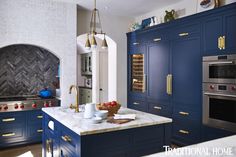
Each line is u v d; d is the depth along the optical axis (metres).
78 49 7.36
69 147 2.11
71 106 3.05
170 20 3.94
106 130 1.91
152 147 2.18
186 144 3.68
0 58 4.16
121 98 5.24
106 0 4.01
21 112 3.80
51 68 4.63
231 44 2.94
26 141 3.85
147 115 2.50
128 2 4.13
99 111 2.32
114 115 2.46
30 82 4.44
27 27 3.79
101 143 1.92
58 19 4.06
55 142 2.55
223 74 3.04
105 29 4.96
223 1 3.35
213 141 1.41
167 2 4.15
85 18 4.67
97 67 6.40
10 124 3.71
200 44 3.40
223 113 3.05
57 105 4.13
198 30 3.43
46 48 3.98
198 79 3.45
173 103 3.94
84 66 7.36
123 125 2.01
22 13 3.75
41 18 3.91
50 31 3.99
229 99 2.96
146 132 2.14
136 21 5.33
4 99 3.91
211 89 3.21
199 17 3.41
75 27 4.23
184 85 3.70
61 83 4.11
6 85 4.23
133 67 5.09
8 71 4.24
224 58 3.00
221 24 3.08
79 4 4.26
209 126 3.27
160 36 4.20
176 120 3.88
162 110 4.19
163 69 4.14
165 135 2.25
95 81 6.38
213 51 3.20
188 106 3.63
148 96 4.55
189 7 3.95
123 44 5.23
